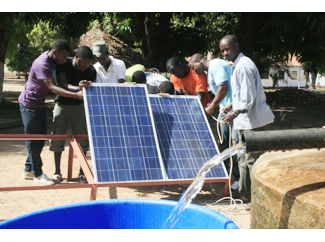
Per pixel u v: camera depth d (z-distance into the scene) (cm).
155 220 237
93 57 518
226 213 423
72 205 223
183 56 1580
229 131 516
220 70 489
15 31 2150
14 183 507
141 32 1597
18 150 723
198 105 500
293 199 191
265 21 1344
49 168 593
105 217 232
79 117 510
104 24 2256
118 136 415
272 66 2838
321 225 176
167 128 456
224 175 442
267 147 193
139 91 462
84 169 389
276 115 1455
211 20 1758
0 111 1266
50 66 446
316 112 1573
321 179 210
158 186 529
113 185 379
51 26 1436
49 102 1703
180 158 429
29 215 208
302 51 1459
